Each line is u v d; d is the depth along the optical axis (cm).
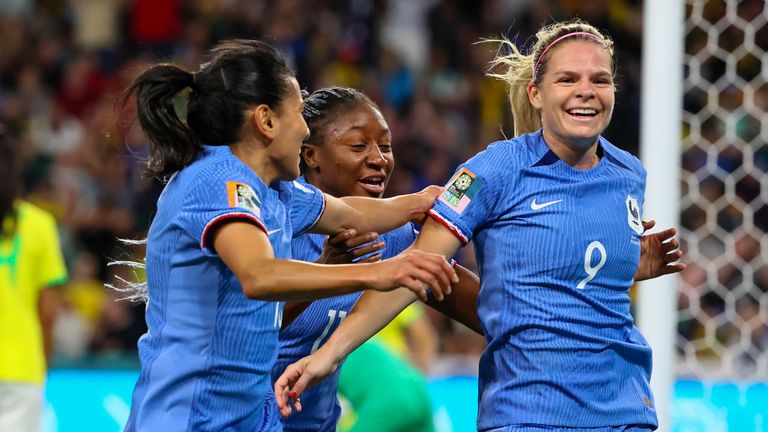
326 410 1047
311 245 1045
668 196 1330
